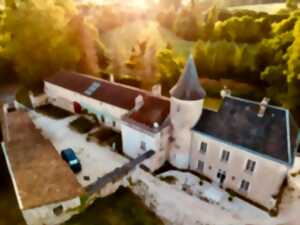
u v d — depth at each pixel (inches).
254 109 996.6
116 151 1253.1
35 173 969.5
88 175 1097.4
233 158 990.4
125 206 978.7
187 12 2955.2
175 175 1127.0
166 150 1175.0
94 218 924.6
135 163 1063.0
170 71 1924.2
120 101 1326.3
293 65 1541.6
